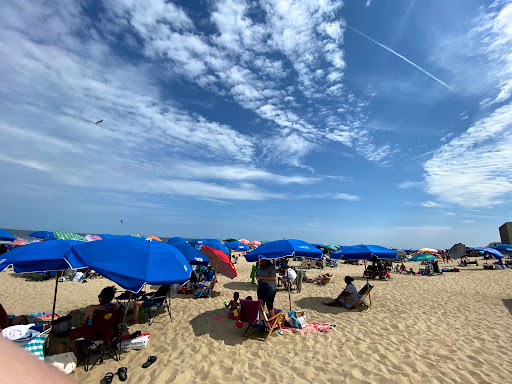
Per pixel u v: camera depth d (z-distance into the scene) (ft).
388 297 34.91
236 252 118.32
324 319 24.89
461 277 54.44
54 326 17.80
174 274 15.71
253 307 19.88
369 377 14.85
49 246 17.29
